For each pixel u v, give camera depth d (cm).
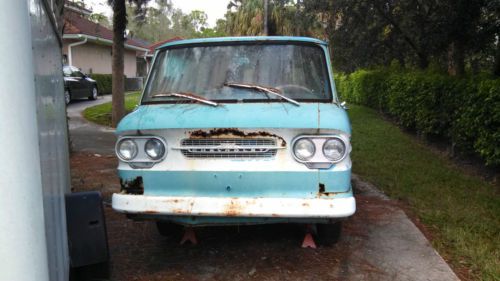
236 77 434
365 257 438
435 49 1274
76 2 1214
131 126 384
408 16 1355
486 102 712
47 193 206
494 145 701
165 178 377
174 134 375
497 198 623
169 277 397
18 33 169
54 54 320
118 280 390
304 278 396
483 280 391
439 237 489
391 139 1131
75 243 320
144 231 509
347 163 376
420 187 677
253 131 366
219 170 370
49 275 198
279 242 473
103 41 2584
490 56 1240
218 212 363
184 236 473
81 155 935
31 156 175
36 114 183
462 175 759
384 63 1803
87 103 2027
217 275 401
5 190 170
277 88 425
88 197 330
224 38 463
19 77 170
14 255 172
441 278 395
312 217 362
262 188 369
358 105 2116
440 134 1005
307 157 364
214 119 372
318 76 436
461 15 1066
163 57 466
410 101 1190
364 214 561
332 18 1639
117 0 1324
